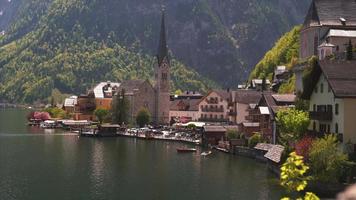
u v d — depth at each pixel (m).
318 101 104.06
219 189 95.19
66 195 90.12
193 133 197.62
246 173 112.69
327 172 85.31
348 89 91.00
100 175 109.50
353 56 131.00
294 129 107.81
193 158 138.88
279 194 90.00
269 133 140.12
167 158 138.25
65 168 118.00
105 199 87.25
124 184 100.06
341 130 92.81
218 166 123.62
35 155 139.62
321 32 154.12
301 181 28.08
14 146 160.50
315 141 90.38
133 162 129.50
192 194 91.00
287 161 28.12
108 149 158.75
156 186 98.12
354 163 85.88
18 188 95.38
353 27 152.62
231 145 150.12
